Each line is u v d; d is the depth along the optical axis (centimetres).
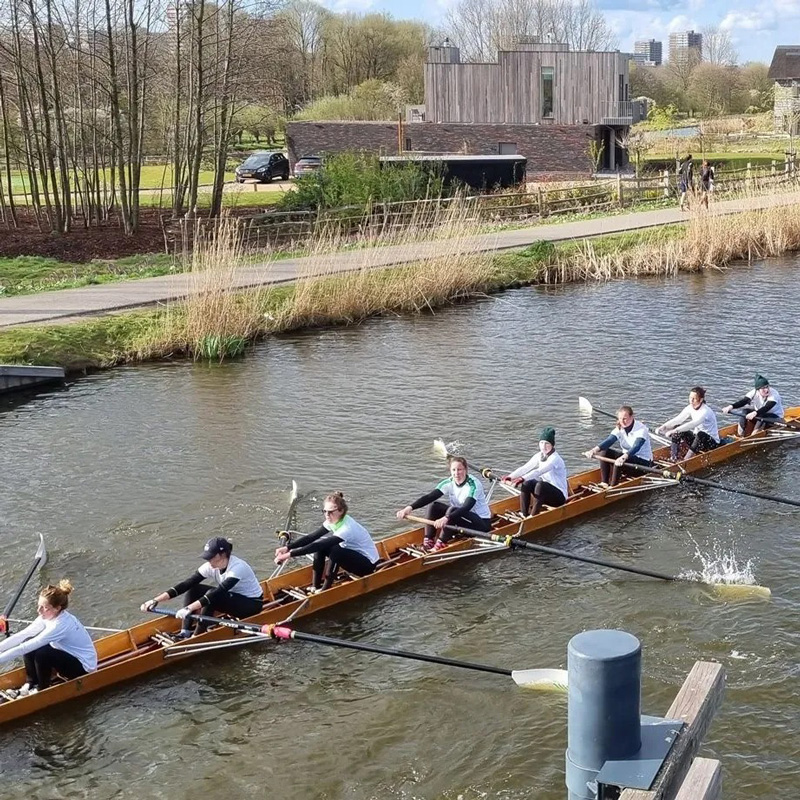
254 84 4469
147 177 5872
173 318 2416
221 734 970
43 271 3069
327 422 1856
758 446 1736
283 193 4472
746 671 1034
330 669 1077
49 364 2164
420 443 1741
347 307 2641
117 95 3584
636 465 1520
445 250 2917
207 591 1130
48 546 1360
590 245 3238
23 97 3662
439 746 941
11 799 883
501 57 6003
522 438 1764
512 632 1141
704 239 3300
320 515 1459
